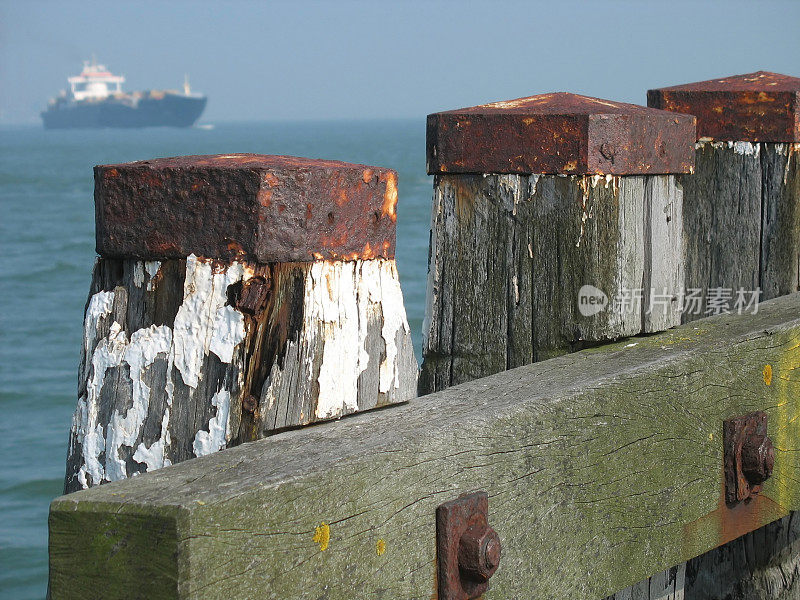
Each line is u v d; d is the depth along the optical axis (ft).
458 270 13.60
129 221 8.72
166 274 8.66
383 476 7.93
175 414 8.55
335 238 8.80
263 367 8.44
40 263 95.96
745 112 17.72
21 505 38.91
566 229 12.78
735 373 12.59
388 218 9.38
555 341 13.00
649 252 13.34
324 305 8.71
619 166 12.73
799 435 13.91
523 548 9.49
